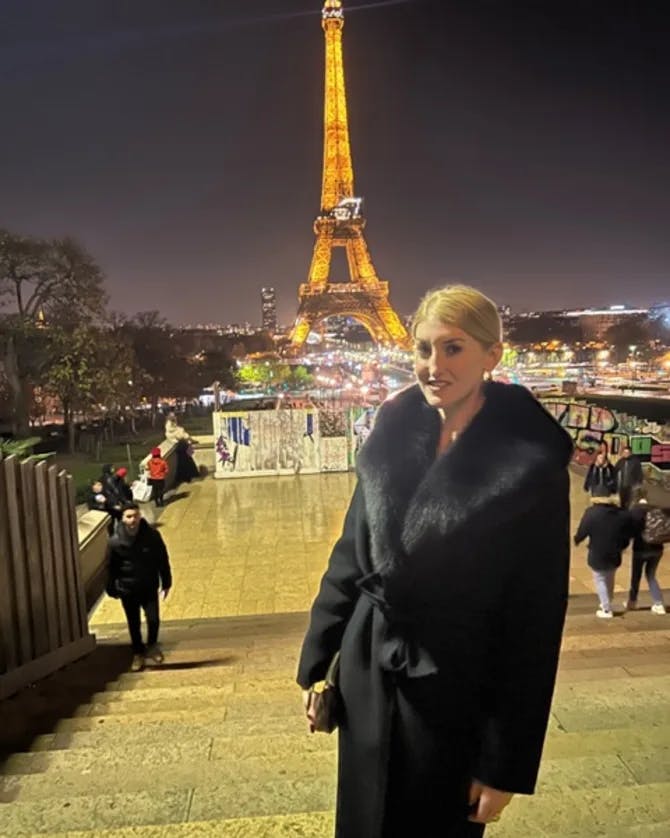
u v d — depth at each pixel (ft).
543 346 441.68
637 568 30.50
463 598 5.49
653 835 8.86
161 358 213.66
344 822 6.19
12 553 19.76
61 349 129.29
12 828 10.27
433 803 5.74
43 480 22.20
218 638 27.63
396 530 5.60
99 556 38.55
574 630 27.17
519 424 5.56
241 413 67.77
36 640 21.44
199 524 51.29
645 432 66.13
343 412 73.15
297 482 65.10
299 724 14.80
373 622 6.02
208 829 9.12
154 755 13.12
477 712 5.63
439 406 5.71
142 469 60.34
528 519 5.32
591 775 10.97
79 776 12.44
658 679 16.90
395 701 5.80
